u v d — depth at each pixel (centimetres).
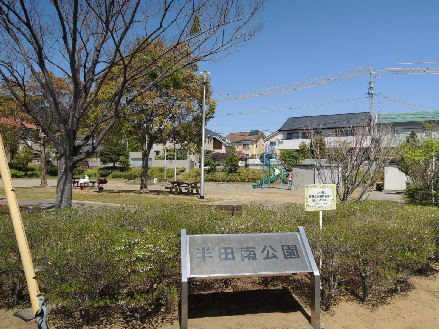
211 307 386
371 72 1927
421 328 353
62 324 342
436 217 550
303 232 363
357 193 1872
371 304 408
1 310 370
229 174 3253
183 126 1709
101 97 1491
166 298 376
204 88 1574
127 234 378
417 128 2811
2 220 444
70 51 672
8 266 353
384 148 901
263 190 2206
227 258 333
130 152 4609
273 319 359
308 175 2481
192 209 557
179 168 3847
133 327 338
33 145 3853
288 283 455
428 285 470
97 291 322
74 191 1919
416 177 1190
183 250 331
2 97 1625
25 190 1895
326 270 401
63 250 339
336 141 1014
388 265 413
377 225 475
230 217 502
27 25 616
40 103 1447
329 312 387
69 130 738
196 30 760
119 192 1853
